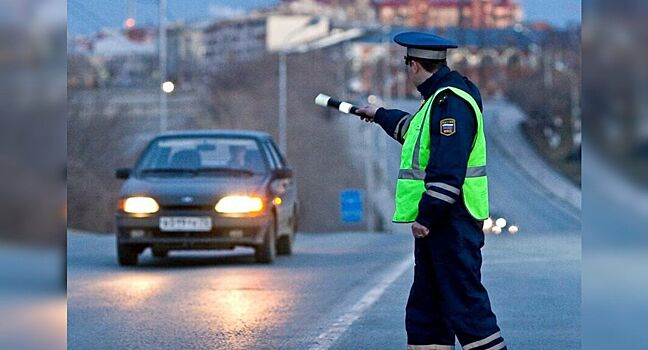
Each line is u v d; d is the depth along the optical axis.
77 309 25.17
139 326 22.53
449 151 14.97
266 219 36.78
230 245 36.25
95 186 128.50
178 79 184.38
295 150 186.00
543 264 37.25
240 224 36.12
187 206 35.94
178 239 35.97
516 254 43.00
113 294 28.14
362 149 187.75
